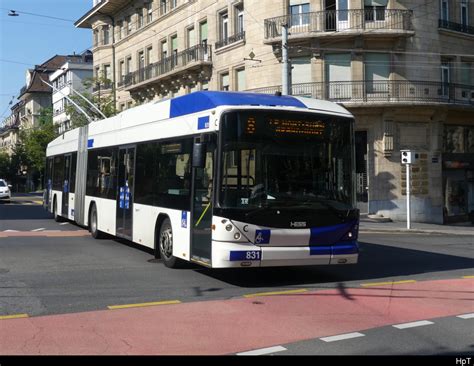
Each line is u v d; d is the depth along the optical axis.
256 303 7.89
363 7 28.20
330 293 8.66
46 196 24.17
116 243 14.95
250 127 8.96
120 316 7.09
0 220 22.84
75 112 44.06
